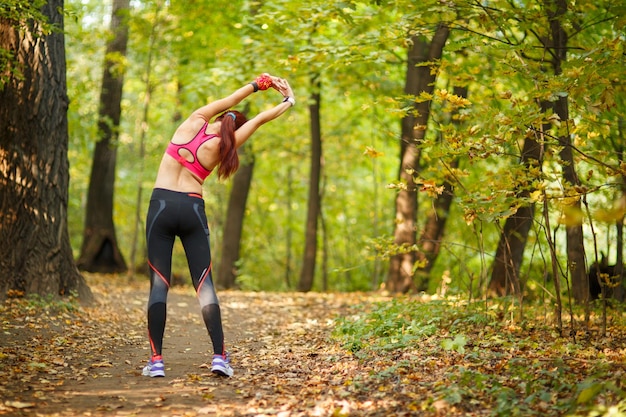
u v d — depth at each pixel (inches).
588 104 204.7
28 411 150.5
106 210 616.1
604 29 331.0
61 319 278.4
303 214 863.7
